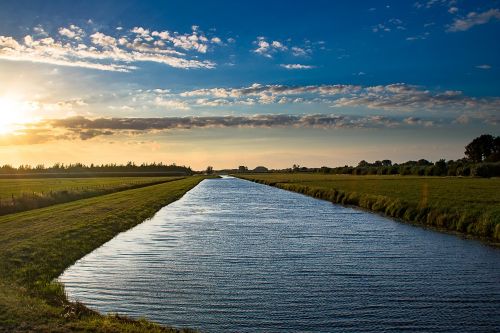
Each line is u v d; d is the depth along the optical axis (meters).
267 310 14.03
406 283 17.17
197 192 84.75
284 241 26.77
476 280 17.66
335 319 13.27
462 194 52.84
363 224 34.97
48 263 19.31
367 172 174.50
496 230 27.45
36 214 36.28
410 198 46.91
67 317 11.70
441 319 13.28
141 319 12.52
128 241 26.75
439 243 26.09
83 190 61.22
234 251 23.53
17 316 11.41
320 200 62.38
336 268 19.62
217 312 13.82
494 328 12.60
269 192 84.06
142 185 99.31
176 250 23.78
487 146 171.25
